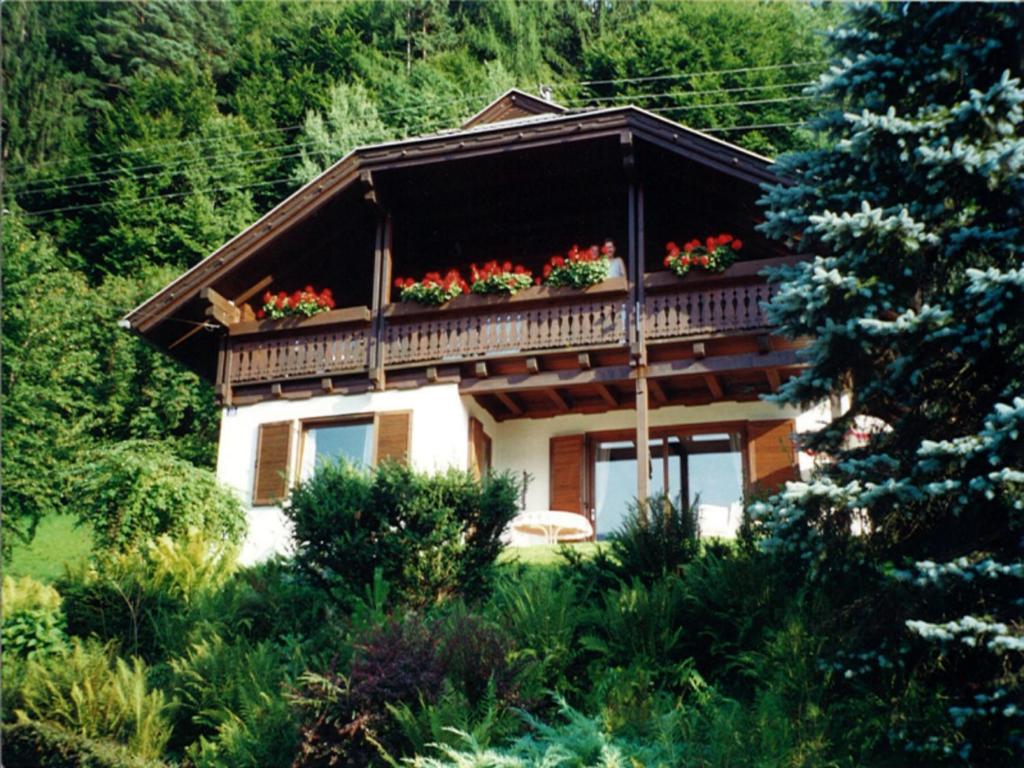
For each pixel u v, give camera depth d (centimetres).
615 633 874
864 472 786
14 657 970
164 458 1390
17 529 1880
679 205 1628
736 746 695
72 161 3238
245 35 4062
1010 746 704
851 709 745
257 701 845
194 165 3241
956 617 741
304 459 1586
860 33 887
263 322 1636
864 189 881
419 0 4197
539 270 1731
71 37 3684
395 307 1585
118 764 777
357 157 1603
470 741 684
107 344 2559
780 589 871
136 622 1045
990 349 783
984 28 863
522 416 1645
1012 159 777
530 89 3941
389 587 1020
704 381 1506
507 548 1304
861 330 813
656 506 1042
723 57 3391
